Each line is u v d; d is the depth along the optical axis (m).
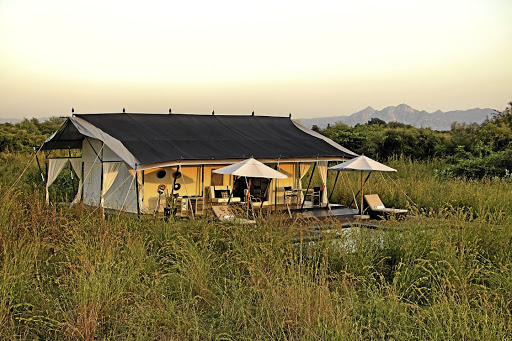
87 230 9.55
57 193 17.17
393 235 9.72
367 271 8.12
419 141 29.39
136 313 6.41
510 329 5.89
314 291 6.88
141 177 14.01
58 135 15.26
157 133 15.17
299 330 6.04
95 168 15.24
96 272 7.22
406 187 17.73
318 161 16.33
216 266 8.38
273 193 16.61
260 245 8.48
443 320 6.06
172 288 7.64
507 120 29.06
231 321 6.47
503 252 9.08
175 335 6.09
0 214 9.70
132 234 9.38
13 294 6.76
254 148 15.53
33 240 8.59
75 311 6.36
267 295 6.75
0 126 36.00
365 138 31.20
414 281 7.79
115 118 15.60
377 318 6.27
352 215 15.24
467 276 7.55
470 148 27.38
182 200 13.34
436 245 8.88
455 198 15.93
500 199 14.93
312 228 10.27
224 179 16.05
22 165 24.23
